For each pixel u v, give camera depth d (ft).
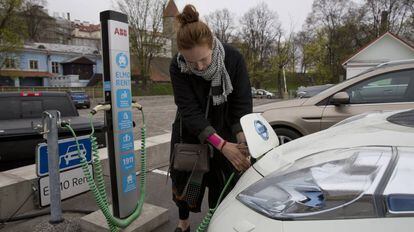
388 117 7.17
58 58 198.18
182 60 7.93
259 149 6.93
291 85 225.97
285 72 215.72
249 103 8.33
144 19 190.19
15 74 174.70
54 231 9.86
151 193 14.67
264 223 4.81
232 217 5.36
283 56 211.82
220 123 8.48
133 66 197.88
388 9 188.44
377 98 15.88
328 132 7.18
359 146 5.65
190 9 7.37
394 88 15.75
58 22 287.28
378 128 6.34
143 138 11.18
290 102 17.83
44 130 9.82
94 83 197.36
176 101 8.31
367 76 16.21
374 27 194.18
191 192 8.58
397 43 110.11
